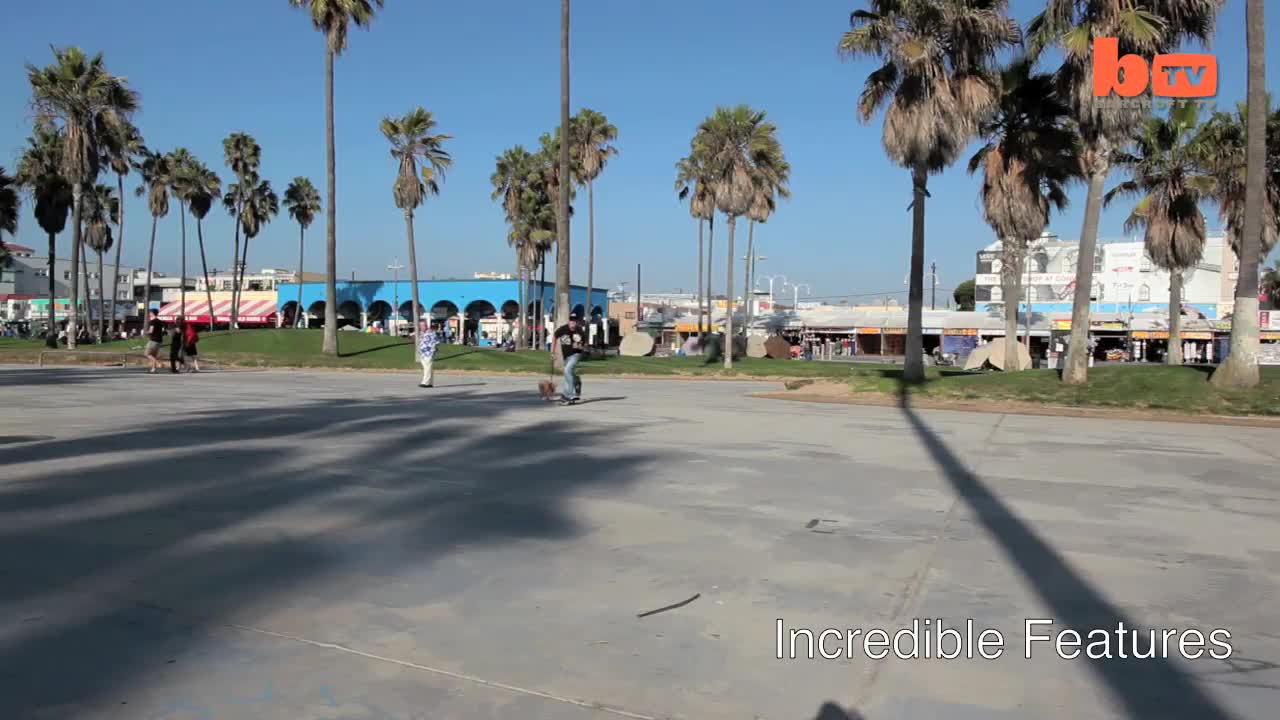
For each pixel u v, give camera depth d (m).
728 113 36.44
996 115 23.75
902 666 4.41
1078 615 5.17
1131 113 18.89
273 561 6.08
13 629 4.69
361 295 70.94
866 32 20.66
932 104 20.36
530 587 5.59
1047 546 6.72
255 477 9.14
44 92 37.03
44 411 15.45
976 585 5.72
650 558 6.30
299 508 7.73
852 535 7.02
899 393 20.92
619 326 89.06
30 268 97.88
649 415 16.09
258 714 3.75
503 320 75.62
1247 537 7.05
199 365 34.22
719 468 10.13
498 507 7.91
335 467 9.82
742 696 4.04
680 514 7.71
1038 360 55.91
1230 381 18.17
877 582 5.77
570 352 18.03
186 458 10.28
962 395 20.22
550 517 7.54
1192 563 6.27
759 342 49.19
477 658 4.43
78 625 4.77
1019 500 8.47
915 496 8.62
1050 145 23.73
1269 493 8.94
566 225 29.12
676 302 121.00
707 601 5.36
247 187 60.66
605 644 4.64
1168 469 10.46
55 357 36.34
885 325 64.31
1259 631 4.93
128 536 6.66
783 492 8.74
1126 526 7.41
